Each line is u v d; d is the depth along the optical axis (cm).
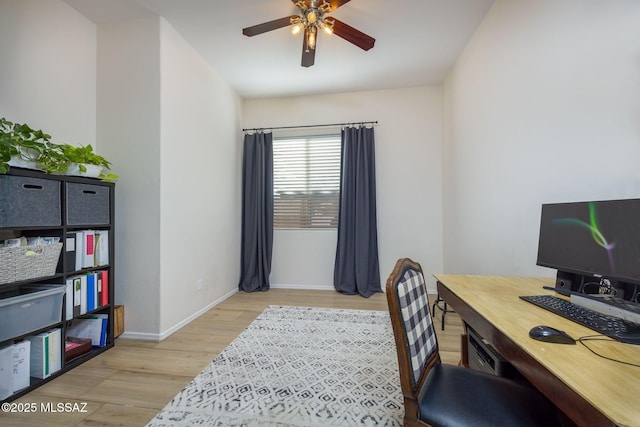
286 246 404
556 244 131
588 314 100
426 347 110
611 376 66
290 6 226
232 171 373
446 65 319
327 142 399
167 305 243
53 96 211
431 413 91
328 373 184
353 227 379
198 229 292
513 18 195
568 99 148
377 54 294
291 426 138
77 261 195
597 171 133
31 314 165
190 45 277
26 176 162
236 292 379
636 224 97
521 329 93
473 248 265
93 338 215
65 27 220
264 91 385
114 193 230
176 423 140
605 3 127
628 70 118
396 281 98
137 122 237
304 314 295
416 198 378
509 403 95
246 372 186
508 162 202
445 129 355
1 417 143
